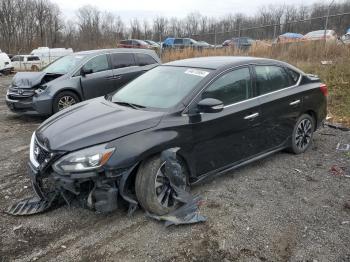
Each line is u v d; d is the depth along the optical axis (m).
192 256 3.24
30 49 56.34
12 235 3.59
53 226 3.73
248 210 3.99
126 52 9.45
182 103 4.11
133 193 3.83
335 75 10.98
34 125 8.10
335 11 20.38
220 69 4.52
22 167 5.32
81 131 3.71
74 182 3.48
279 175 4.91
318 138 6.55
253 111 4.71
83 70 8.67
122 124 3.75
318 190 4.49
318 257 3.22
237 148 4.61
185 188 4.02
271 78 5.14
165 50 20.08
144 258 3.23
